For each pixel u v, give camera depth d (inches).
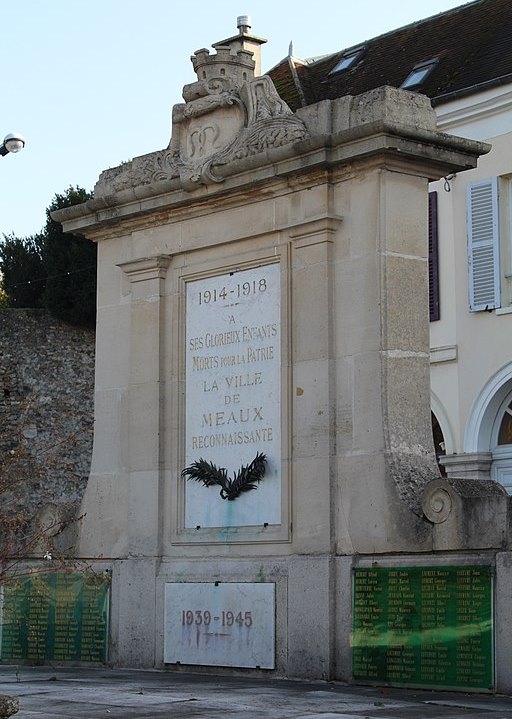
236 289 557.9
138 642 573.6
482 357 971.3
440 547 463.2
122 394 604.4
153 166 590.6
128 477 593.3
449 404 992.2
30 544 538.6
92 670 576.1
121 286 613.0
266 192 542.6
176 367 581.3
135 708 406.6
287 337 530.6
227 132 560.4
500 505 443.8
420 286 513.0
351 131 501.0
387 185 506.3
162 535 575.8
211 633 542.6
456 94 989.2
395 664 470.9
